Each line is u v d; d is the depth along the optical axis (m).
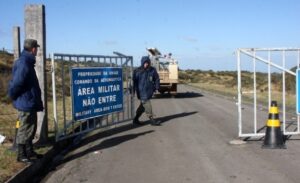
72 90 12.22
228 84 58.72
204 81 81.50
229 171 8.69
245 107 22.64
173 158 10.00
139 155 10.42
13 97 8.88
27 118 8.91
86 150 11.28
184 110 21.39
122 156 10.36
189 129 14.54
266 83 41.84
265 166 9.03
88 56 13.22
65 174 8.80
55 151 10.91
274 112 11.00
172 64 33.19
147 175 8.50
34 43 8.94
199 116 18.48
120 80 15.04
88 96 13.02
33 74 8.95
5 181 7.54
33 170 8.80
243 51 11.79
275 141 10.90
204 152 10.63
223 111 20.59
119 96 14.98
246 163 9.35
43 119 11.11
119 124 16.11
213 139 12.47
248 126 15.03
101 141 12.54
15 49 11.40
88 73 12.97
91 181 8.18
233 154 10.31
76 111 12.41
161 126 15.41
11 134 12.27
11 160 9.03
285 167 8.91
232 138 12.59
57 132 11.28
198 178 8.20
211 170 8.79
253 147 11.14
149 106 15.59
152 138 12.84
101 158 10.21
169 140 12.43
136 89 15.65
